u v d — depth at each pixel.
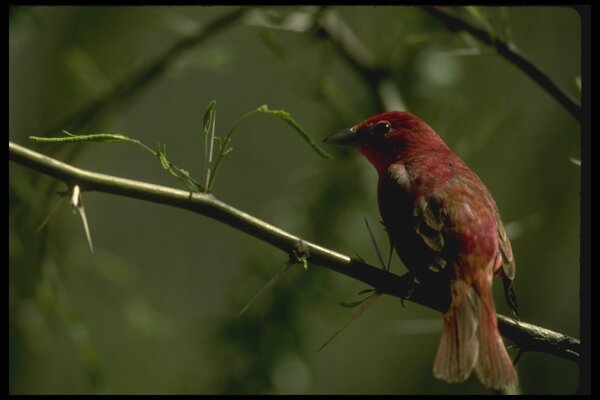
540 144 14.97
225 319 9.67
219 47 11.84
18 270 8.97
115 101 10.09
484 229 7.25
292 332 9.66
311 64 13.83
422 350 15.22
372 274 6.15
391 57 10.65
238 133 16.03
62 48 14.05
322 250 6.08
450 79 10.87
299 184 10.32
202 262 15.67
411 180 7.71
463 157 10.10
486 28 8.38
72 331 9.01
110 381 14.52
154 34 14.57
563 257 14.34
